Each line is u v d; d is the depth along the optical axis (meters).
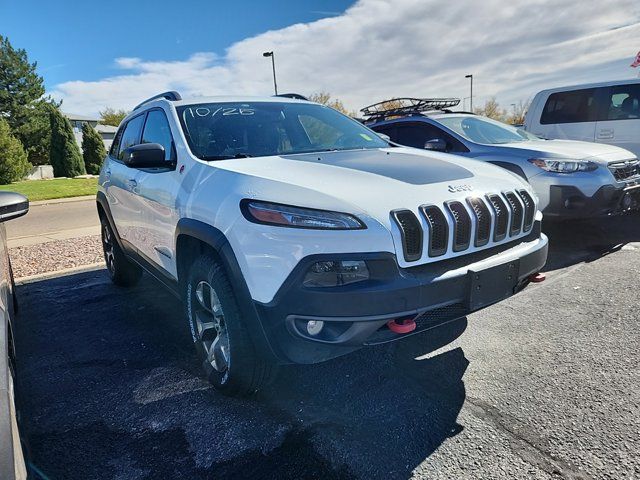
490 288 2.41
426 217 2.25
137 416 2.58
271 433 2.37
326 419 2.46
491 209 2.51
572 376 2.73
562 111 7.81
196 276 2.73
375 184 2.37
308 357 2.22
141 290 4.94
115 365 3.22
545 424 2.31
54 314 4.32
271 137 3.37
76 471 2.16
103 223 5.05
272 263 2.16
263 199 2.27
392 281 2.12
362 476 2.04
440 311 2.35
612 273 4.52
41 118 39.94
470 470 2.03
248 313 2.29
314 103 4.11
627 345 3.07
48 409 2.69
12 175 26.52
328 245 2.09
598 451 2.10
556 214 5.27
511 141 6.14
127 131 4.49
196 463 2.18
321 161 2.82
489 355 3.05
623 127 7.14
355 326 2.11
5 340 1.78
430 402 2.56
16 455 1.48
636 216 7.19
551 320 3.53
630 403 2.44
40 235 9.21
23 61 40.53
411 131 6.62
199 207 2.60
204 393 2.79
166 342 3.57
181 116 3.29
